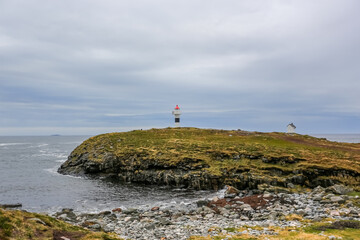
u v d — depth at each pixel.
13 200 50.28
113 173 73.81
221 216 34.78
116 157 74.81
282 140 89.50
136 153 74.19
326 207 34.38
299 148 73.25
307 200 38.94
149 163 68.31
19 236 19.84
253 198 41.41
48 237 21.03
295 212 33.19
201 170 61.38
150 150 75.06
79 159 83.62
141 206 44.75
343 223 26.59
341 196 38.16
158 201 48.59
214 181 57.97
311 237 22.78
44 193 55.69
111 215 37.97
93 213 39.69
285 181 52.91
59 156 130.50
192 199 49.78
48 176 75.88
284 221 29.77
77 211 42.66
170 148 76.19
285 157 62.31
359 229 24.98
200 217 34.81
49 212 42.31
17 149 184.88
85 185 63.97
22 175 77.06
